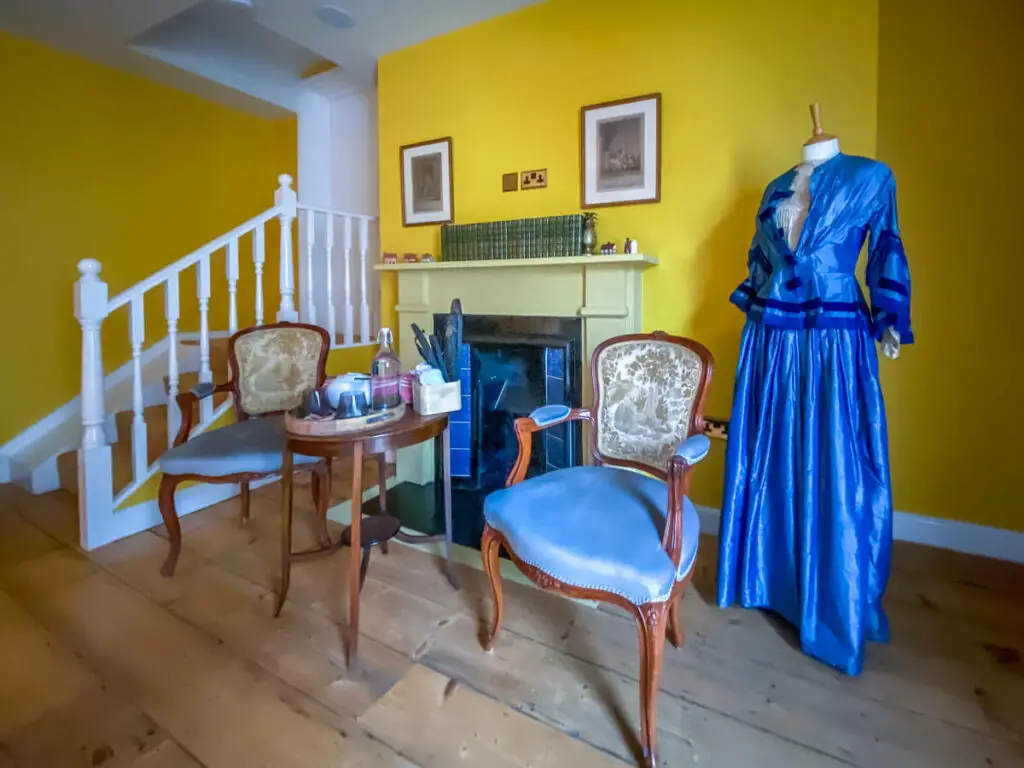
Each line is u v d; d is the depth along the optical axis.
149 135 3.59
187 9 2.85
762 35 2.15
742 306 1.80
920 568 2.03
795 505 1.66
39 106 3.11
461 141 2.90
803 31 2.08
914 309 2.18
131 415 3.23
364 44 3.02
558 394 2.59
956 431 2.15
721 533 1.80
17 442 3.12
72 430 3.26
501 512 1.49
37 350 3.18
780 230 1.65
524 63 2.68
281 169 4.25
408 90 3.07
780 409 1.68
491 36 2.76
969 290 2.10
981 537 2.13
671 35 2.32
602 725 1.33
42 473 2.90
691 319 2.38
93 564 2.15
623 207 2.47
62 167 3.22
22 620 1.77
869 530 1.55
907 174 2.16
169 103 3.68
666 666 1.54
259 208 4.25
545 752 1.25
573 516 1.41
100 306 2.26
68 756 1.25
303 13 2.70
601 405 1.82
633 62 2.41
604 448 1.81
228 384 2.40
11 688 1.47
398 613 1.81
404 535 1.93
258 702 1.42
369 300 4.14
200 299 2.66
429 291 2.93
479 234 2.68
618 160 2.46
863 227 1.57
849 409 1.54
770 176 2.18
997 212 2.04
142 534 2.41
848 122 2.04
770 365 1.69
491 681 1.48
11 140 3.02
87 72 3.29
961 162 2.07
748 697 1.41
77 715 1.37
